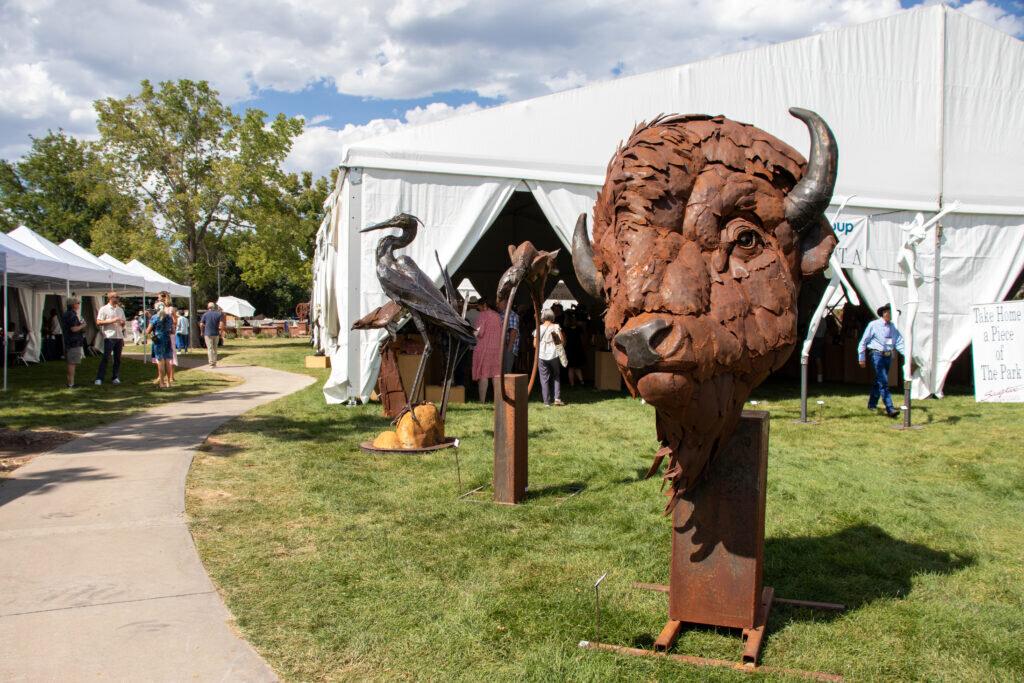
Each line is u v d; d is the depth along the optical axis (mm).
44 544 4973
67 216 53531
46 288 21859
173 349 16172
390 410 10719
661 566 4613
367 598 4078
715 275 2842
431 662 3328
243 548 4934
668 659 3322
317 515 5715
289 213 36406
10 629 3670
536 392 14758
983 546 5086
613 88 12656
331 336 18203
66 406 12133
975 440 9156
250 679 3178
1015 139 14359
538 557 4789
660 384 2646
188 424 10141
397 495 6371
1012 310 12922
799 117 3086
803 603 3992
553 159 12344
